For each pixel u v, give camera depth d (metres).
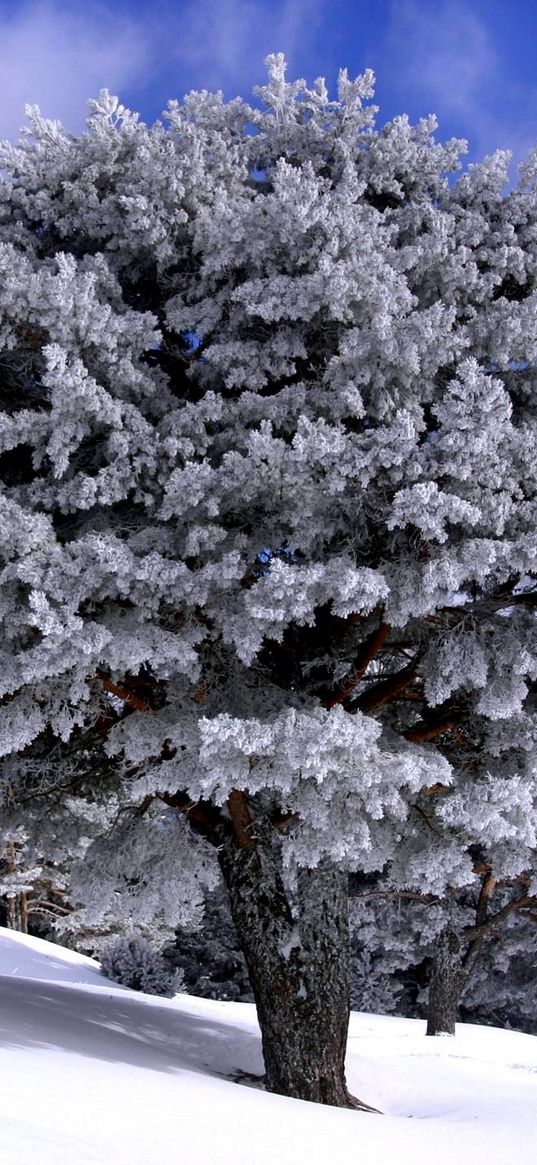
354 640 10.77
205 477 7.65
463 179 9.70
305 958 9.63
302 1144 6.36
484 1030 22.30
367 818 9.52
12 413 9.37
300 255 8.09
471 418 7.62
